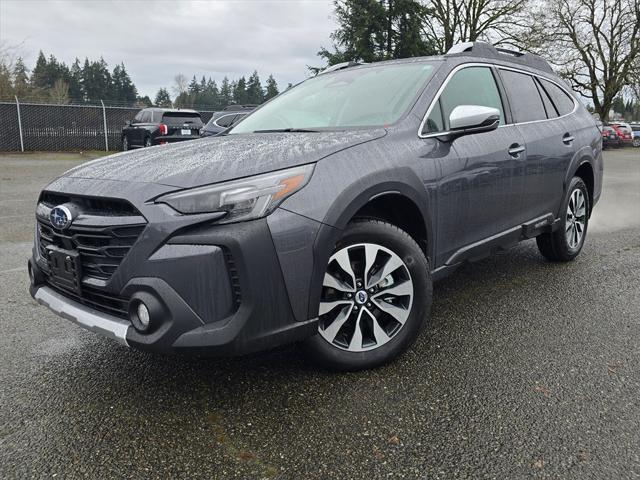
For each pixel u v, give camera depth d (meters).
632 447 2.11
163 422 2.33
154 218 2.18
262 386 2.62
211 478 1.97
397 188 2.70
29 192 10.21
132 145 19.34
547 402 2.45
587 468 1.99
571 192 4.52
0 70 31.33
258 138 2.97
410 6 28.14
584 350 3.00
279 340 2.33
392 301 2.80
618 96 38.28
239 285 2.21
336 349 2.66
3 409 2.45
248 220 2.23
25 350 3.09
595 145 4.88
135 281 2.19
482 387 2.59
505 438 2.18
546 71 4.68
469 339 3.16
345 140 2.69
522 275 4.48
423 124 3.05
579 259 5.01
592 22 34.94
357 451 2.11
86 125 23.83
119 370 2.83
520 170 3.70
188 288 2.17
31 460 2.08
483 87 3.67
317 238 2.38
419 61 3.57
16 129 22.44
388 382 2.64
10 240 6.00
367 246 2.65
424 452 2.10
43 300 2.69
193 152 2.69
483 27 28.11
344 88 3.59
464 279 4.40
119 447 2.16
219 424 2.31
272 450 2.12
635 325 3.36
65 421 2.35
